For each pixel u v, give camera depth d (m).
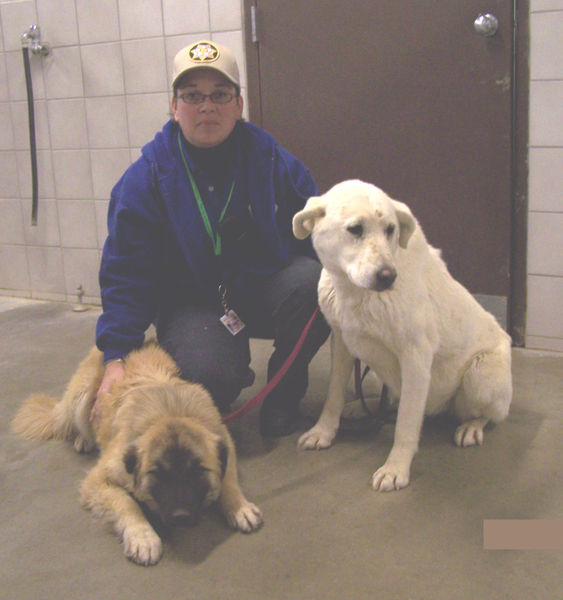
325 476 2.13
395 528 1.83
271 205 2.39
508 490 2.01
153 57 3.79
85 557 1.75
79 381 2.33
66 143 4.14
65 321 4.01
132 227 2.29
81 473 2.21
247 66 3.58
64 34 3.96
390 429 2.46
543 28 2.96
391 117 3.34
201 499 1.71
